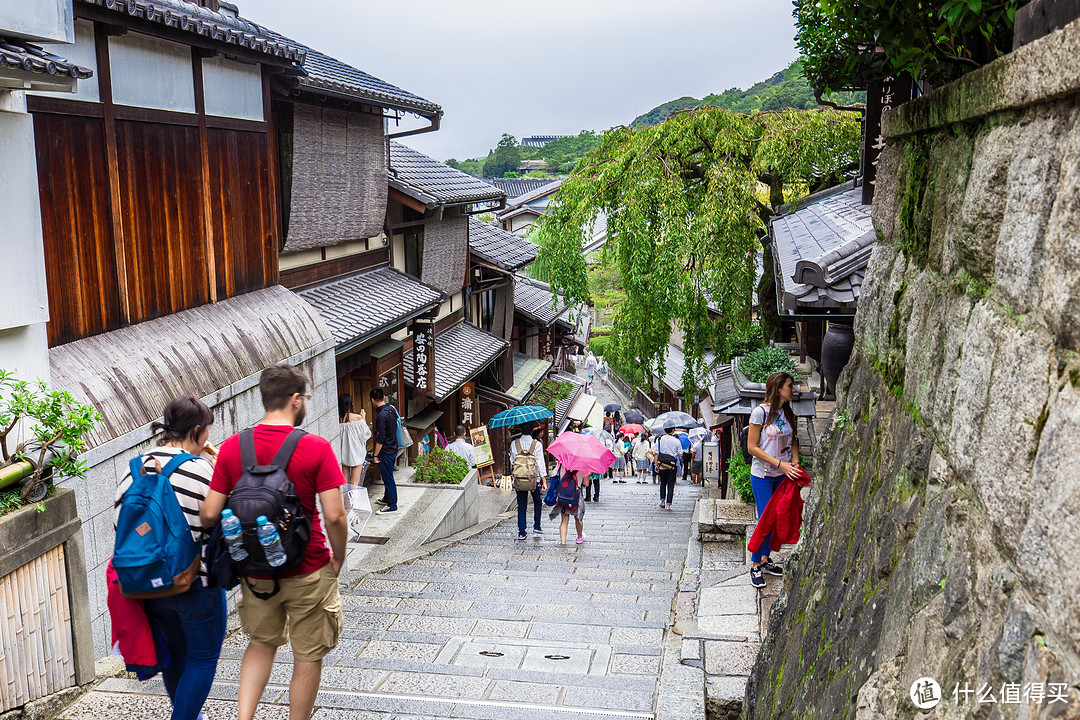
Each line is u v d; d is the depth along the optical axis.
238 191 8.58
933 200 3.01
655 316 12.16
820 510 4.35
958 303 2.51
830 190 12.35
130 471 3.81
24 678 4.31
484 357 19.31
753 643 5.83
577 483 11.41
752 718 4.35
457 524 12.62
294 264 11.48
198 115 7.73
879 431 3.42
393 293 13.73
